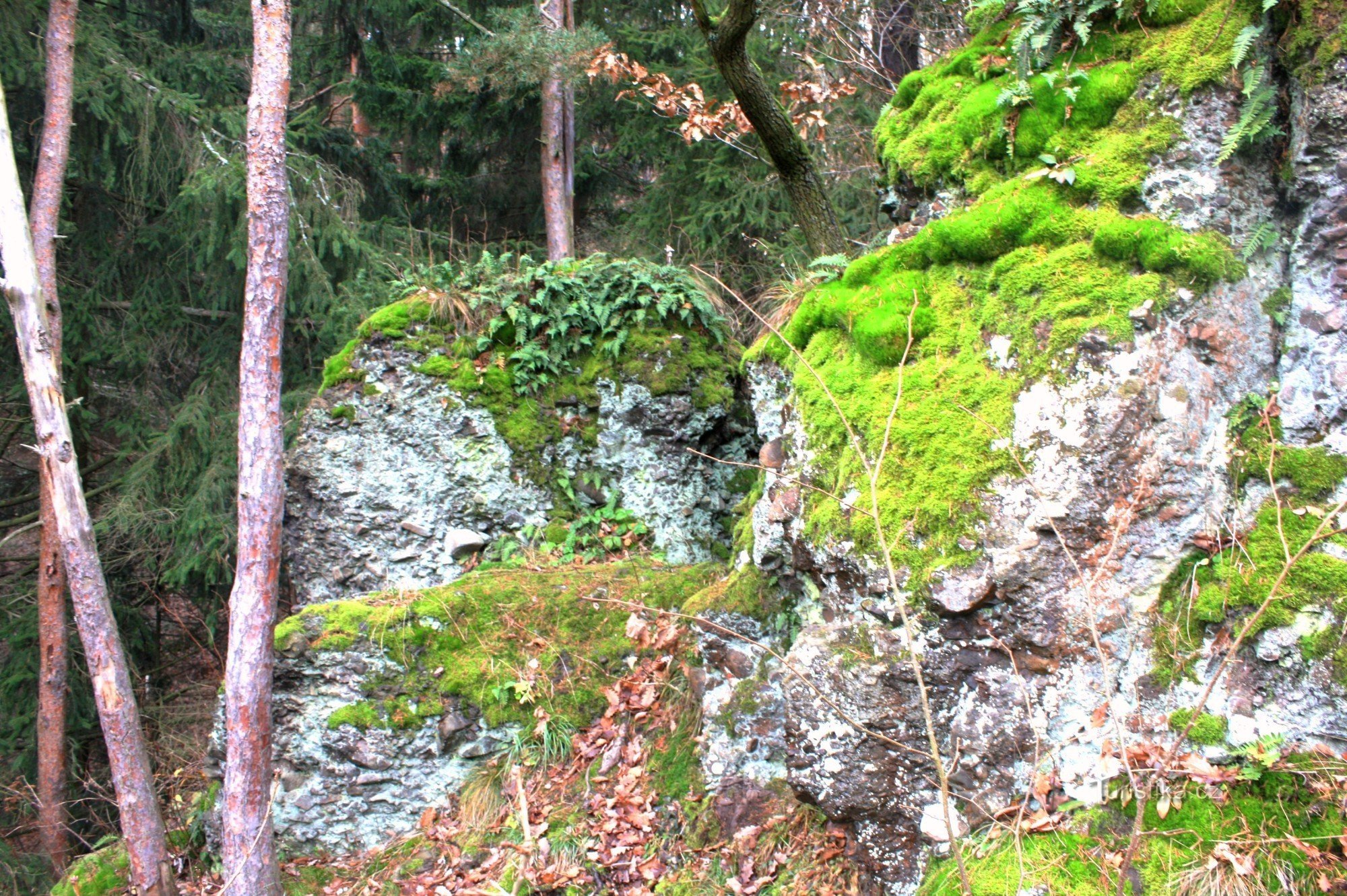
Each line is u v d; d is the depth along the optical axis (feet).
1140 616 9.62
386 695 16.15
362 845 15.88
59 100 23.36
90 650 16.29
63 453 16.33
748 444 20.40
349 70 40.55
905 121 13.34
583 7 39.14
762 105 15.94
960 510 10.11
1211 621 9.30
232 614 15.47
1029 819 9.45
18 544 35.22
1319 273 9.78
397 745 15.97
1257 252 10.13
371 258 32.48
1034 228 10.71
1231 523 9.56
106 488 30.45
